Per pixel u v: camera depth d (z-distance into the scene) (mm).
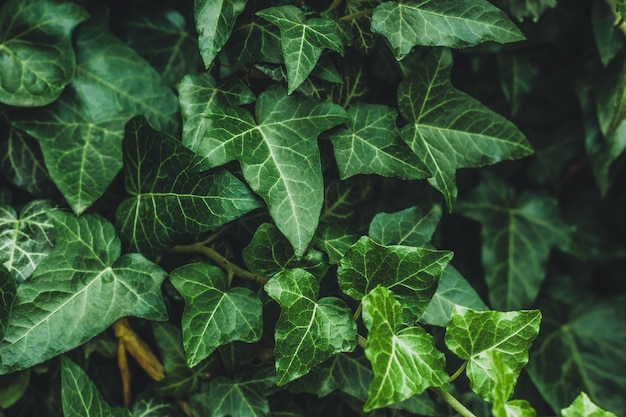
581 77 562
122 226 461
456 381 514
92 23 496
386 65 512
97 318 447
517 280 560
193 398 485
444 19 459
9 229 465
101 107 485
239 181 439
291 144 447
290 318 428
